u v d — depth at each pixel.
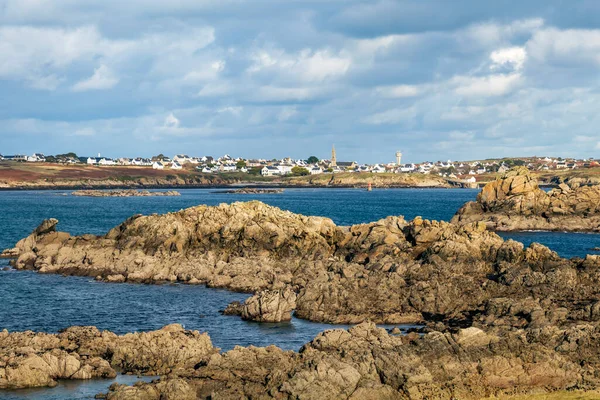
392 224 106.19
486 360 48.94
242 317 70.69
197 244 102.50
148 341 55.91
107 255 99.00
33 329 66.75
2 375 49.94
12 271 98.62
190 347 54.69
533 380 47.88
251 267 92.56
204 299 80.12
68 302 78.44
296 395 44.34
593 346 52.41
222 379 48.66
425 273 84.25
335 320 69.00
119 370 53.19
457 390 46.25
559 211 165.25
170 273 93.00
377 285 77.31
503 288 77.38
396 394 45.94
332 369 46.12
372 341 54.59
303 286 84.00
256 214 107.25
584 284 78.06
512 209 168.62
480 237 93.19
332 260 95.31
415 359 48.59
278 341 62.25
